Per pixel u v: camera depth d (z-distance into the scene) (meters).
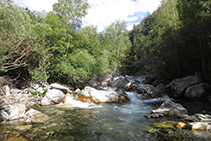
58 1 18.95
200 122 4.73
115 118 6.52
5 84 10.23
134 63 38.00
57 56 16.50
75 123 5.75
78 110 8.22
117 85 17.64
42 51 13.16
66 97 11.30
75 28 20.81
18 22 9.07
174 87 12.25
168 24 16.84
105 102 10.78
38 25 13.31
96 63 19.48
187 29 13.48
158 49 18.20
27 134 4.50
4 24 7.83
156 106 9.48
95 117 6.71
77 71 15.77
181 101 10.14
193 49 13.48
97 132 4.76
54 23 16.41
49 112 7.59
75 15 19.72
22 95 9.71
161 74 19.88
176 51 14.83
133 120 6.09
